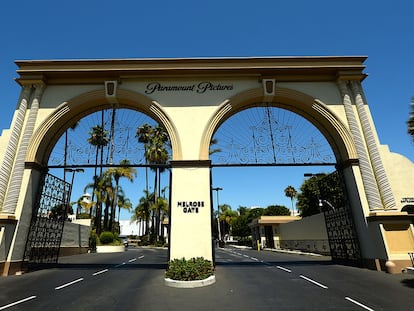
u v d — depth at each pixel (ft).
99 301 22.63
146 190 162.40
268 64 43.34
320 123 44.70
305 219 87.30
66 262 54.39
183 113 41.60
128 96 42.63
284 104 45.06
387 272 33.96
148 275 35.29
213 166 41.39
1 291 26.66
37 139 40.37
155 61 42.88
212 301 22.18
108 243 105.91
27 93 42.37
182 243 35.76
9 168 38.60
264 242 120.37
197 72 42.93
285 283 29.30
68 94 42.93
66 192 48.88
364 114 42.01
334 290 25.70
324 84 44.29
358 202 39.19
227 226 231.09
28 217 38.86
